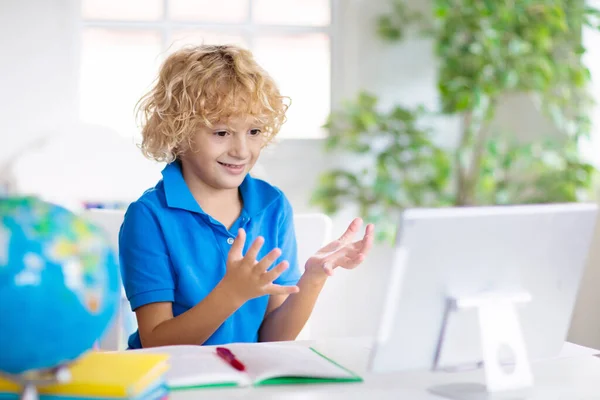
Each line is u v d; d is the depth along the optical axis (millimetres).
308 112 3154
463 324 898
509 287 922
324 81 3148
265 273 1054
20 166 2627
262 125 1365
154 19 2992
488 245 885
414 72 3168
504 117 3104
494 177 2969
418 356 893
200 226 1363
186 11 3018
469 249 875
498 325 912
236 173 1357
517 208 895
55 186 2623
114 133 2703
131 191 2662
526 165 2871
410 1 3104
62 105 2924
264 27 3082
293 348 1058
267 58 3105
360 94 2932
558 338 994
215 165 1340
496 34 2768
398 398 872
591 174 2635
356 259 1168
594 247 2553
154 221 1343
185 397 845
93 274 621
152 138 1445
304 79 3145
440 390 912
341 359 1053
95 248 635
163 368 791
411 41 3150
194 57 1373
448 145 3215
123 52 2984
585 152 2762
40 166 2633
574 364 1053
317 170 3121
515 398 889
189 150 1367
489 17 2770
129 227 1348
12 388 708
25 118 2900
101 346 1538
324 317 3047
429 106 3178
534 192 2848
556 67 2691
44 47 2902
